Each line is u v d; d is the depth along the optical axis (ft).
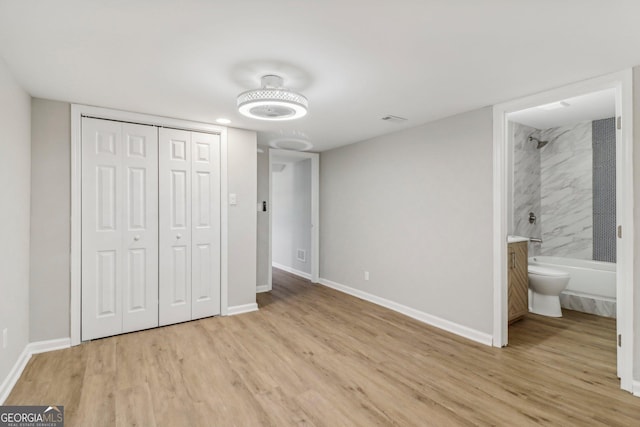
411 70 6.95
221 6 4.71
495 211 9.10
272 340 9.49
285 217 20.54
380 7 4.75
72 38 5.60
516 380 7.32
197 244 11.15
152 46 5.90
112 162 9.64
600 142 13.15
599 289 12.11
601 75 7.18
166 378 7.31
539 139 14.79
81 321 9.19
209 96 8.50
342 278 15.28
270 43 5.81
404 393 6.78
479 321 9.53
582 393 6.79
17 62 6.52
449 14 4.92
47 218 8.66
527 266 11.66
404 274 11.98
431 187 10.94
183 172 10.85
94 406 6.26
